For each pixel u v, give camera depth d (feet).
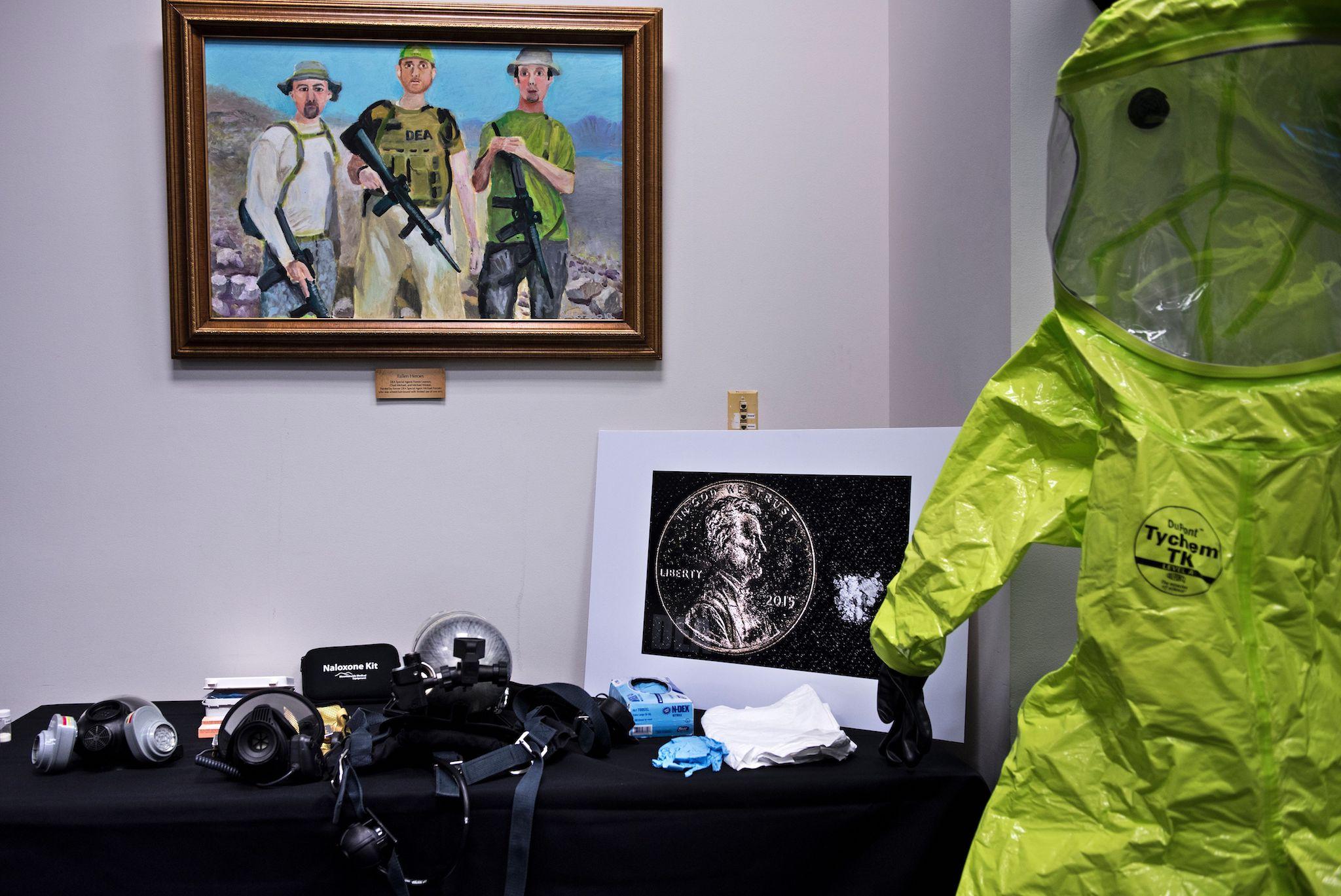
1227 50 2.82
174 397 5.65
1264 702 2.82
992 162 4.65
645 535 5.46
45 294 5.56
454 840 3.99
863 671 4.87
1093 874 3.01
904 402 5.87
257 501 5.70
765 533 5.20
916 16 5.64
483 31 5.65
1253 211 3.12
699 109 5.95
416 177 5.71
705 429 5.97
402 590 5.80
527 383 5.86
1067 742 3.20
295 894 3.93
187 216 5.49
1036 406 3.60
